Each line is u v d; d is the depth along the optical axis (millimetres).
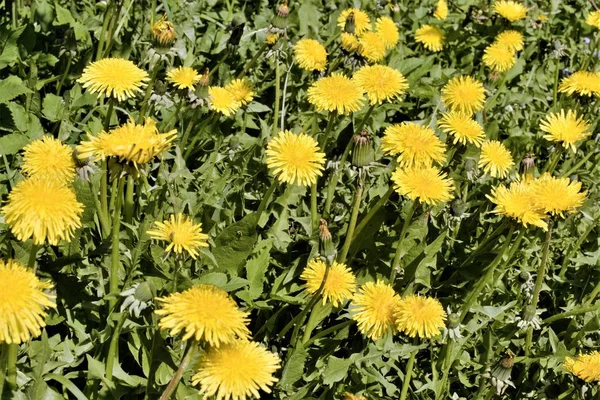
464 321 1116
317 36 1389
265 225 1158
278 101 1218
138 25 1327
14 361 924
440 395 1061
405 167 1048
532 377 1107
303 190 1136
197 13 1349
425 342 1070
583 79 1264
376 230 1115
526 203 1045
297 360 1010
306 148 1026
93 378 958
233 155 1188
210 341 872
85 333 1005
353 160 1023
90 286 1041
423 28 1428
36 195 889
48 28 1274
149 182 1175
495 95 1352
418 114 1364
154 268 1033
